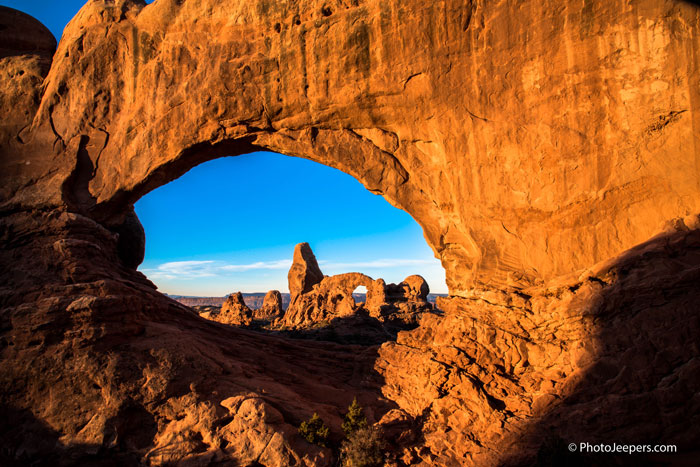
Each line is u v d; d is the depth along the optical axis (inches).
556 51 592.7
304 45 730.2
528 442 479.2
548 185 609.0
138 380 586.2
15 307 649.0
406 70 673.0
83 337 603.8
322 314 2423.7
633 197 564.7
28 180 871.1
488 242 649.0
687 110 533.0
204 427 543.5
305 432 539.5
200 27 816.9
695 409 426.0
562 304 543.2
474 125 647.1
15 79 936.3
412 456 522.6
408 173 738.2
